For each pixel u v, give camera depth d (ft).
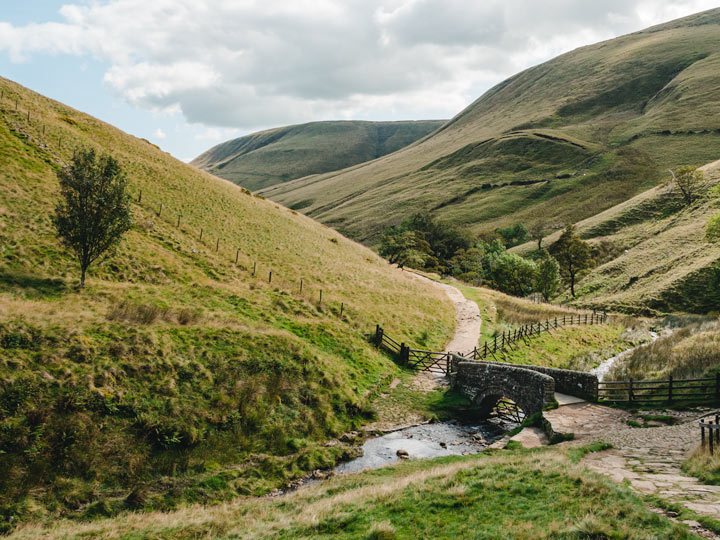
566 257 260.21
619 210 353.92
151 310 86.58
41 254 99.30
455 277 305.53
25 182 123.03
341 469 61.62
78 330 70.38
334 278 156.56
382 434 75.00
